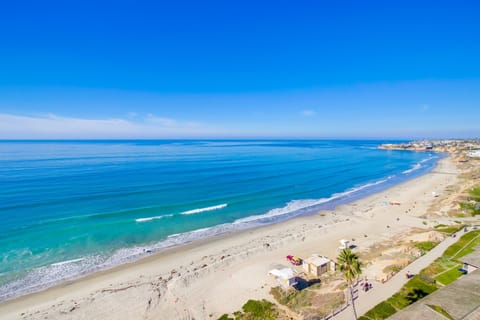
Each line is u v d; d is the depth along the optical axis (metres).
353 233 39.22
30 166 88.25
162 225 41.06
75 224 39.62
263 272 27.36
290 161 124.38
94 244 34.00
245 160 124.25
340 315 19.92
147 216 44.19
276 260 30.75
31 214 43.00
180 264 29.62
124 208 47.56
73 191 57.09
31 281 25.67
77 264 29.14
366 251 32.53
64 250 32.12
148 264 29.55
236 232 39.56
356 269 18.41
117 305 22.17
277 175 84.50
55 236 35.56
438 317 13.34
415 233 37.19
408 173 97.00
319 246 34.69
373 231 39.84
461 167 108.25
